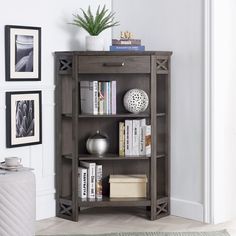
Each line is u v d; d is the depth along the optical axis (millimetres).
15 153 4062
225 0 4164
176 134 4371
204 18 4129
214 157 4148
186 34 4270
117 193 4348
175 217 4348
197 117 4230
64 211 4297
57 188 4332
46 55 4246
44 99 4246
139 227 4059
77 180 4211
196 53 4211
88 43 4289
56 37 4309
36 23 4152
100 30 4297
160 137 4453
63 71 4234
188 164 4309
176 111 4363
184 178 4340
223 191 4238
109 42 4727
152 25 4488
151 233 3877
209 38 4113
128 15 4637
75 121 4176
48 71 4266
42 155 4262
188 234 3867
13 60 3980
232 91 4281
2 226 3408
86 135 4469
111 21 4418
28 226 3520
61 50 4348
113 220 4250
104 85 4266
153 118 4199
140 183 4352
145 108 4348
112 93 4281
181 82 4320
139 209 4570
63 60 4246
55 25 4293
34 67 4137
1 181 3400
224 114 4215
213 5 4082
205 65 4141
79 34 4477
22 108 4051
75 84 4156
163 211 4387
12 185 3418
